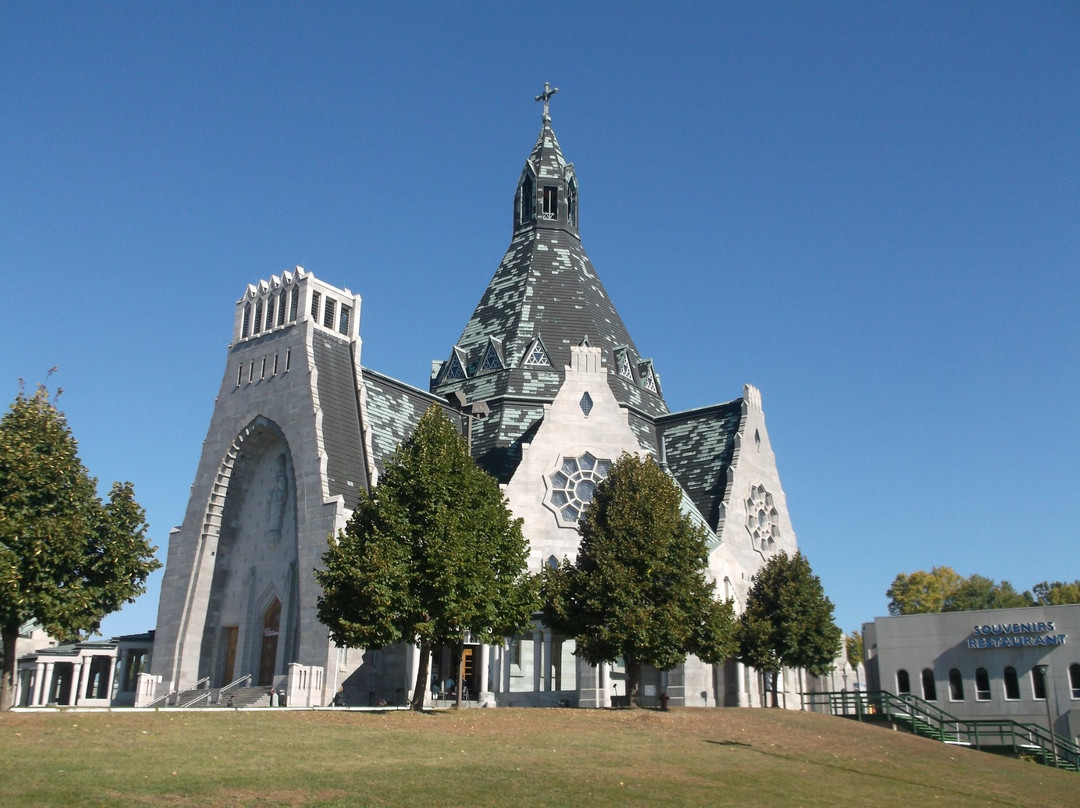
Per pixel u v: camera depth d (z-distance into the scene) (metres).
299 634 62.84
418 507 47.28
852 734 48.62
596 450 67.56
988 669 78.75
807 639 64.56
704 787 29.95
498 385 79.62
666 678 62.78
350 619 45.72
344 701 59.19
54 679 84.50
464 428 78.44
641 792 28.17
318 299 72.19
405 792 25.69
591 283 89.06
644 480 54.03
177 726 35.31
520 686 62.59
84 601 44.94
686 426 83.88
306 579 62.44
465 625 46.00
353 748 32.28
